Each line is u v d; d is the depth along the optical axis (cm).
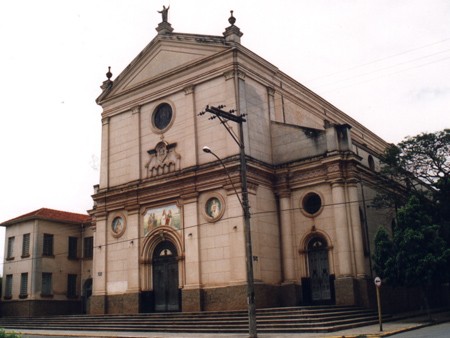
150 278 3325
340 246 2886
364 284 2830
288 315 2488
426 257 2534
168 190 3294
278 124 3303
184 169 3244
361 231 2977
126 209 3512
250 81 3250
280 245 3112
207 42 3306
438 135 3092
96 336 2609
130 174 3538
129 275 3381
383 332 2077
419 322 2511
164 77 3500
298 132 3212
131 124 3650
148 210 3406
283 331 2317
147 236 3356
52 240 4653
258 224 2988
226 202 3014
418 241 2577
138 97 3644
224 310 2884
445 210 2961
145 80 3609
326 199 3025
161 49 3578
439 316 2922
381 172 3234
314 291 3002
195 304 2989
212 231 3047
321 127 4025
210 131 3183
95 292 3541
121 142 3688
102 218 3638
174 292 3197
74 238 4841
